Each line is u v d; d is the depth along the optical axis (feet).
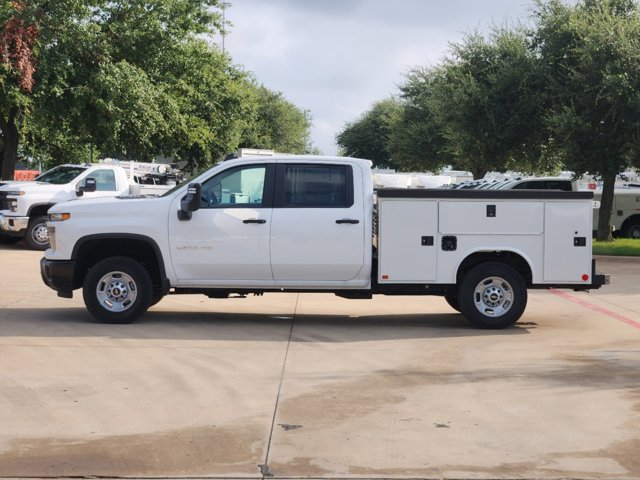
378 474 18.03
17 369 27.27
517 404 23.70
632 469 18.52
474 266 36.55
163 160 143.54
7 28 76.64
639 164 82.74
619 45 78.64
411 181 126.62
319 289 36.27
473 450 19.65
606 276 36.35
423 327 37.35
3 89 78.64
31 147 140.56
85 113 85.30
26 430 20.84
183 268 35.83
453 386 25.75
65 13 81.00
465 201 35.65
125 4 91.04
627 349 32.32
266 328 36.29
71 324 36.06
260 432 20.88
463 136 90.58
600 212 87.20
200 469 18.24
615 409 23.29
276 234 35.53
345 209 35.73
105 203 35.96
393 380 26.53
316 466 18.48
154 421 21.71
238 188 36.06
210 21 98.99
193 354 30.14
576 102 83.46
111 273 36.01
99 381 25.85
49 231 36.45
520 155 93.04
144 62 92.48
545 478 17.93
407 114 161.58
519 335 35.37
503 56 90.89
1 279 51.78
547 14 88.02
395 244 35.53
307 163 36.17
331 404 23.49
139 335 33.73
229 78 120.26
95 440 20.13
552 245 36.01
